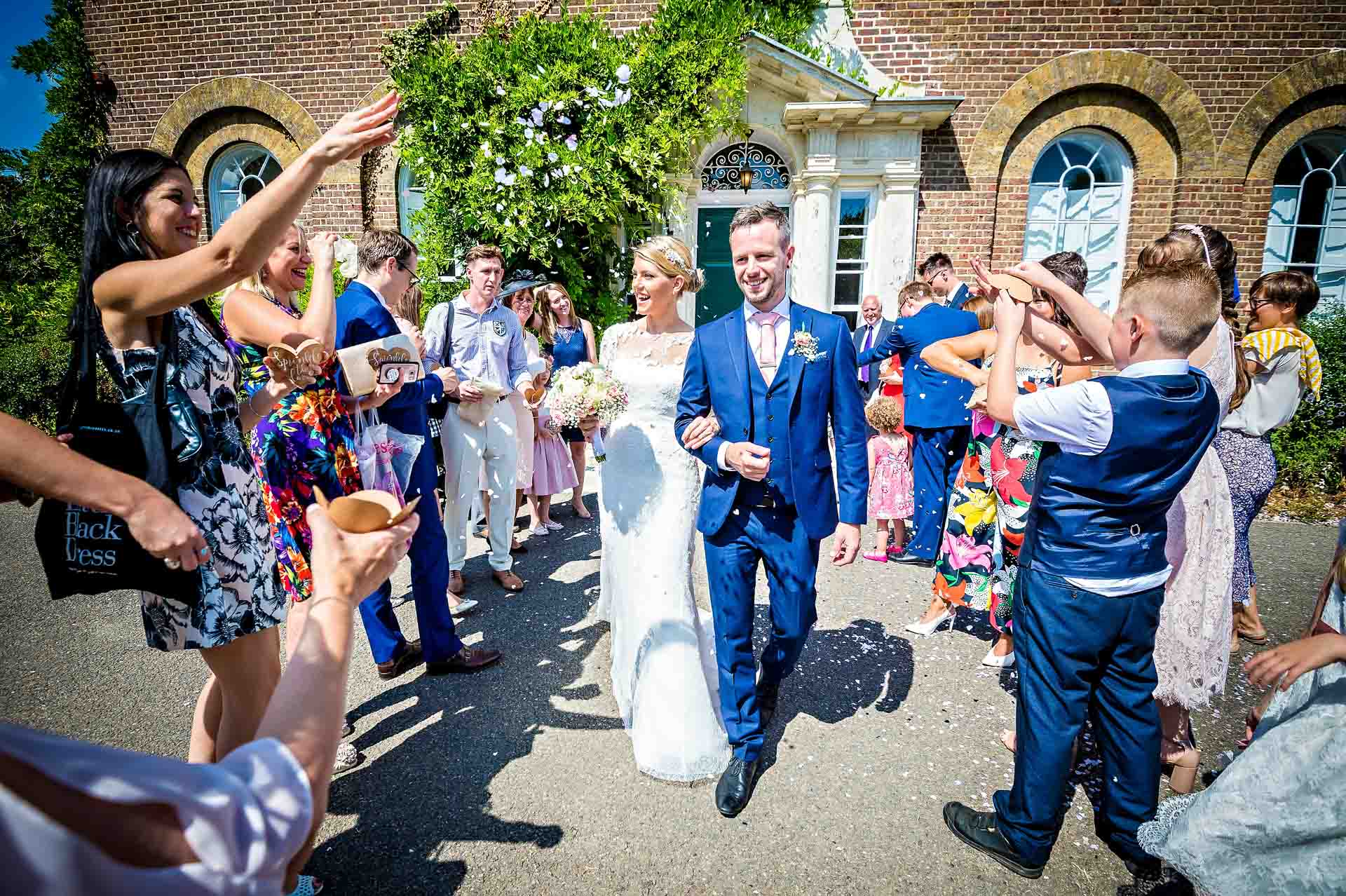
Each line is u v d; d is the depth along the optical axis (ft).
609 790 7.91
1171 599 7.23
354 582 3.00
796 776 8.17
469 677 10.38
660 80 23.61
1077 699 6.22
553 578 14.30
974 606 11.00
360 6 26.84
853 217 26.68
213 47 27.68
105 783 1.97
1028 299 7.25
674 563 8.64
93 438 4.96
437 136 23.44
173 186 5.09
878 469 15.15
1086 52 25.17
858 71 25.68
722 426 7.88
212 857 2.09
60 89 28.14
